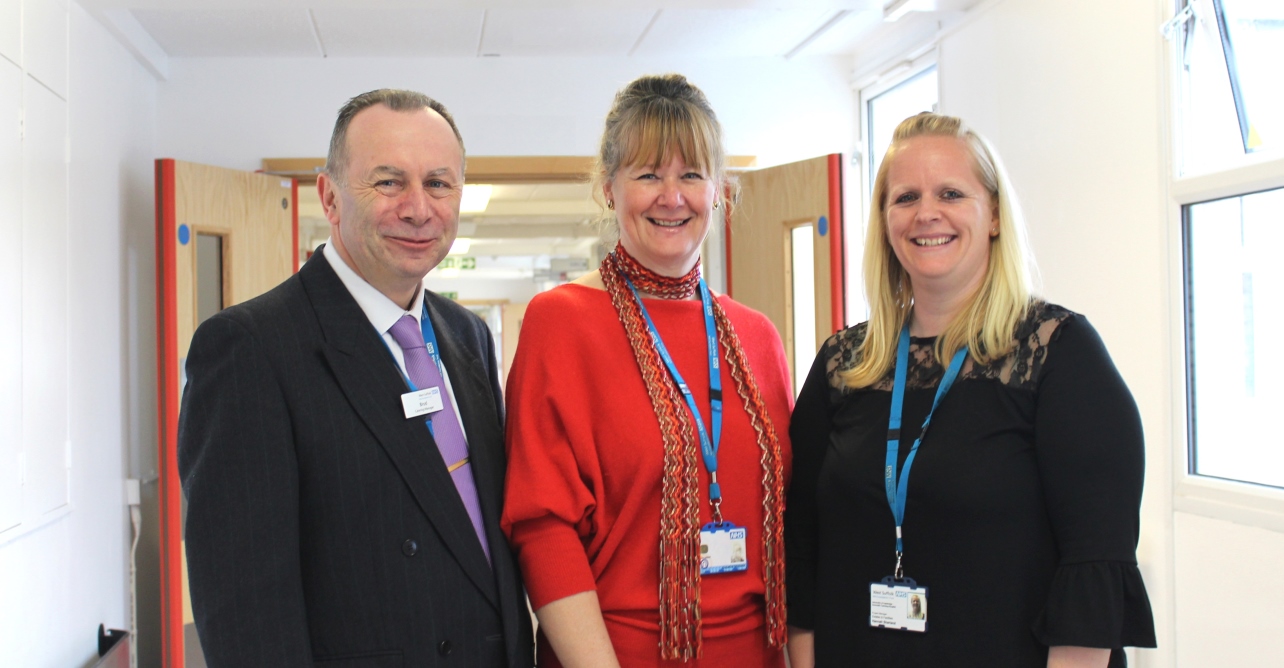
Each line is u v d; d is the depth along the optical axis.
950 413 1.42
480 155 4.23
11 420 2.49
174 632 3.54
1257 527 2.23
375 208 1.33
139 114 3.79
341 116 1.39
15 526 2.50
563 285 1.56
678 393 1.47
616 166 1.50
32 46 2.70
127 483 3.55
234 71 4.07
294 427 1.26
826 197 3.97
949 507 1.36
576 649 1.33
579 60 4.29
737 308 1.69
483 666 1.34
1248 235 2.32
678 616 1.37
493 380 1.73
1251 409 2.33
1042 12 3.02
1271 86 2.25
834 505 1.54
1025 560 1.33
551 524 1.38
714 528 1.44
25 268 2.61
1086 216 2.82
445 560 1.32
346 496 1.27
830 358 1.69
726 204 1.68
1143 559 2.58
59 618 2.87
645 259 1.53
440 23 3.71
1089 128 2.81
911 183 1.49
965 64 3.51
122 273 3.55
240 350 1.23
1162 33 2.49
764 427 1.54
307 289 1.37
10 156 2.52
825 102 4.48
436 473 1.34
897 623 1.39
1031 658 1.32
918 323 1.59
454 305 1.69
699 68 4.39
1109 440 1.29
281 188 4.07
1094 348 1.34
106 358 3.36
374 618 1.26
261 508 1.19
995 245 1.49
